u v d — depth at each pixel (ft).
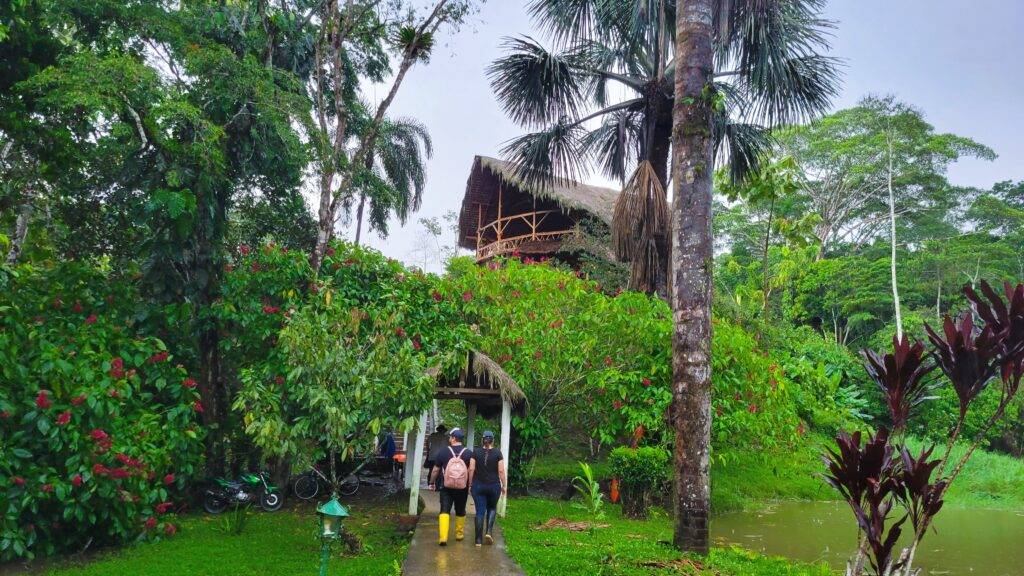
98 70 29.71
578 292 43.32
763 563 26.27
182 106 30.58
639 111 52.49
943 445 76.54
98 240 39.01
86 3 34.14
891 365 17.99
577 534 29.43
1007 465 69.46
